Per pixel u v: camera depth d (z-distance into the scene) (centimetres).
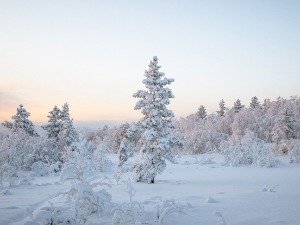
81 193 712
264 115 8200
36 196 1261
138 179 1975
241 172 2609
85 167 845
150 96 2106
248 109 8350
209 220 724
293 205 915
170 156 2116
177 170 3067
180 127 8619
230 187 1502
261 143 3756
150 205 914
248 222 698
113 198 1147
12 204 1036
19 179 2098
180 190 1425
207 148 6550
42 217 662
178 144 2128
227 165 3709
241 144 3938
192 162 4481
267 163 3216
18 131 3575
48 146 3491
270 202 977
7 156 2767
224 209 858
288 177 2019
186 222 706
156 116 2100
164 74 2152
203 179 2041
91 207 725
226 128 8138
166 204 739
